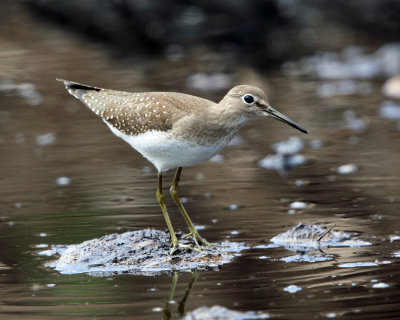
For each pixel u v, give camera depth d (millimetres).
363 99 19422
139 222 10945
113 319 7547
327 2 29656
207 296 8125
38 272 9062
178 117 9906
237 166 14359
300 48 25547
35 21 28203
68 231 10547
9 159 14898
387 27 27797
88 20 27766
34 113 18594
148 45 26219
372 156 14633
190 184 13125
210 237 10234
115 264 9312
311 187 12688
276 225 10695
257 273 8836
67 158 14977
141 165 14500
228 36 27094
